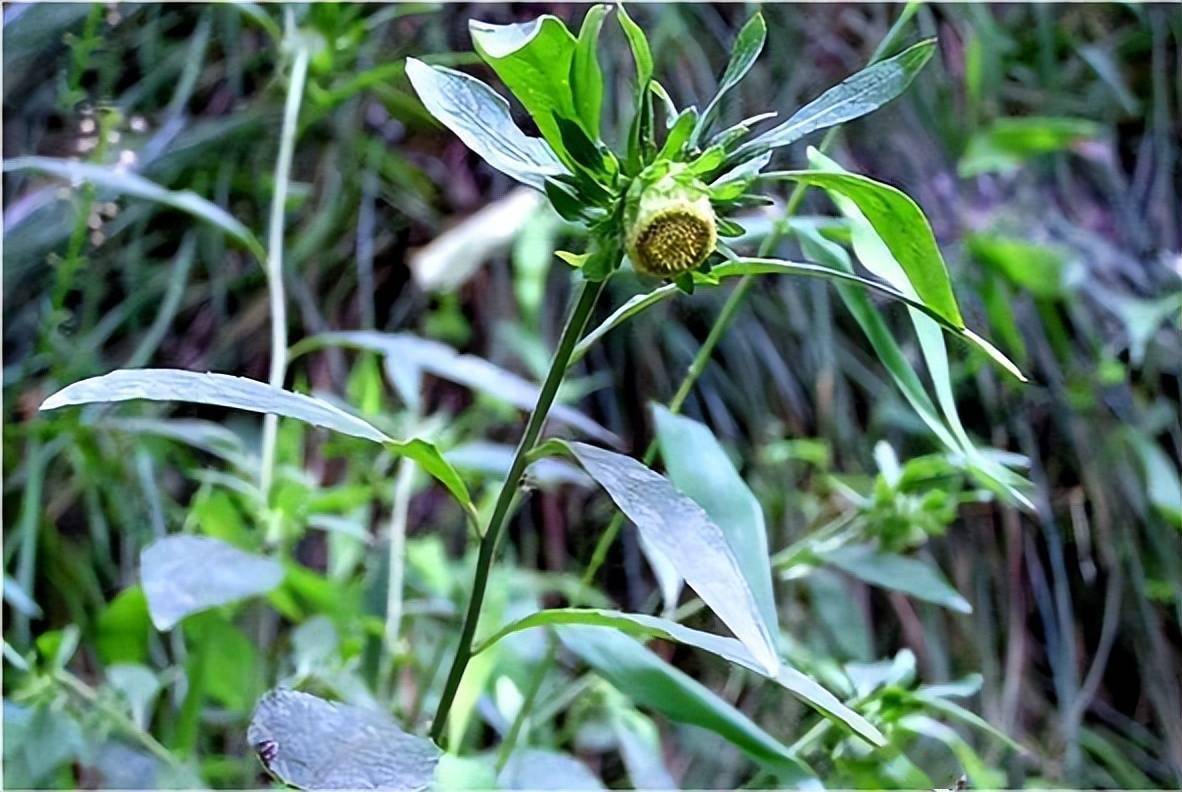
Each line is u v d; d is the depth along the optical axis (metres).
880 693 0.56
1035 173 0.99
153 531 0.81
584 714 0.71
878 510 0.59
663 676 0.49
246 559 0.52
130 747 0.61
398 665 0.65
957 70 1.00
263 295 0.92
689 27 0.98
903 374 0.51
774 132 0.41
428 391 0.91
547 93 0.41
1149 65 1.07
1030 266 0.85
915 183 0.96
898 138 0.97
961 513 0.92
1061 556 0.92
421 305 0.93
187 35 0.95
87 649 0.79
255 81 0.96
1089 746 0.87
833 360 0.93
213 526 0.66
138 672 0.60
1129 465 0.93
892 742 0.56
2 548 0.79
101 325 0.87
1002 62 1.02
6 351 0.84
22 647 0.76
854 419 0.92
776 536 0.86
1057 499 0.94
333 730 0.43
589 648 0.49
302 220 0.94
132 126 0.83
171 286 0.89
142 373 0.43
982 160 0.87
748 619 0.40
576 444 0.43
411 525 0.86
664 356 0.93
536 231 0.85
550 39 0.40
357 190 0.95
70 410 0.77
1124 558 0.92
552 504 0.87
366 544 0.78
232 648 0.63
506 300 0.93
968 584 0.90
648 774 0.60
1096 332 0.96
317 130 0.95
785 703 0.81
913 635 0.87
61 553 0.81
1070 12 1.07
